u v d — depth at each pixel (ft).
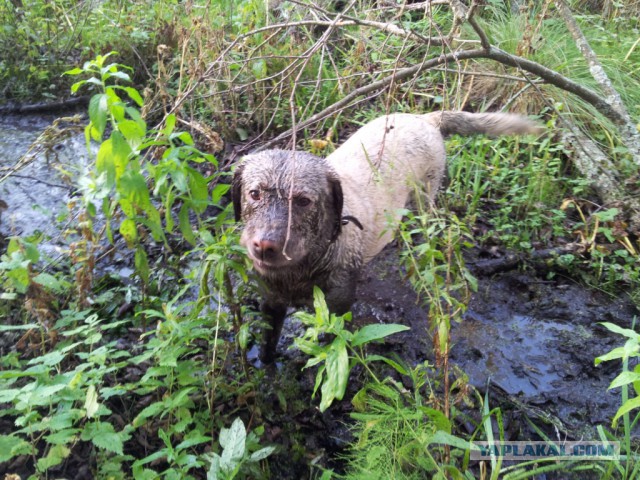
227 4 6.03
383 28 3.40
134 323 3.35
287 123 5.04
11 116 5.63
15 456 2.60
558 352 3.46
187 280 3.70
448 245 2.63
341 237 2.94
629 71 5.65
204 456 2.39
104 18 6.03
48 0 6.41
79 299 3.08
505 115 4.09
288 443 2.85
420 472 2.54
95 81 2.76
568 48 5.77
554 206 4.50
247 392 2.89
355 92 3.86
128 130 2.74
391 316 3.66
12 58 5.93
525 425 3.02
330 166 2.83
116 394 2.71
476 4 3.24
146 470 2.26
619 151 4.53
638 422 3.03
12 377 2.58
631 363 3.36
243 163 2.84
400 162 3.53
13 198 4.45
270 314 3.13
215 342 2.60
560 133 4.93
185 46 4.35
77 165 4.44
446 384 2.48
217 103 4.88
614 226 4.02
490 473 2.72
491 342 3.51
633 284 3.88
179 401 2.44
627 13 6.71
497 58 3.78
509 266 4.05
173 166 2.79
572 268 4.00
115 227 4.13
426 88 5.47
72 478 2.57
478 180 4.46
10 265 2.71
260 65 4.63
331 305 3.09
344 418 2.99
